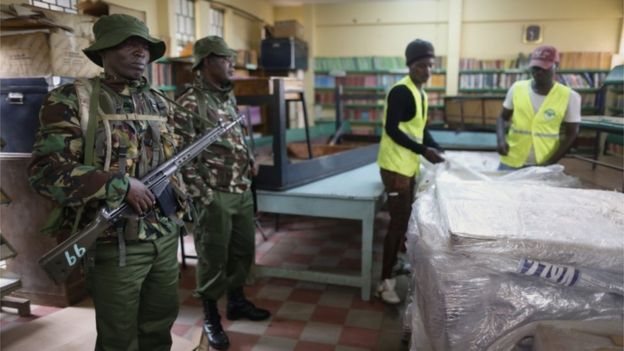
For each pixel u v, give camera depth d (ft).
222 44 6.46
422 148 7.36
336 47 27.71
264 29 24.70
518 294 3.53
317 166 9.61
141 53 4.52
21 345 6.64
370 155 12.10
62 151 4.13
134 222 4.48
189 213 5.26
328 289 9.11
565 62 23.27
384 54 27.09
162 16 16.53
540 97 7.59
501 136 8.23
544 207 4.40
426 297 3.96
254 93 8.42
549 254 3.45
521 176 6.44
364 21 26.96
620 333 3.08
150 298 5.13
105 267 4.51
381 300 8.55
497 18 24.95
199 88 6.55
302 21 27.35
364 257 8.39
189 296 8.73
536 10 24.34
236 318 7.85
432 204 5.03
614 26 23.39
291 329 7.55
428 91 26.40
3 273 8.05
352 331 7.50
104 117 4.35
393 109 7.45
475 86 25.35
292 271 8.93
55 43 7.61
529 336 3.40
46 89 7.43
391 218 8.00
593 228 3.77
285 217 14.44
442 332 3.69
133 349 4.86
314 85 27.86
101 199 4.20
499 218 4.02
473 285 3.60
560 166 6.58
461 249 3.59
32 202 7.82
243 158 6.91
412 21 26.30
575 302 3.45
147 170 4.66
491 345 3.47
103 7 10.71
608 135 7.62
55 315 7.62
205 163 6.44
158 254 4.86
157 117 4.83
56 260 3.95
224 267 6.95
